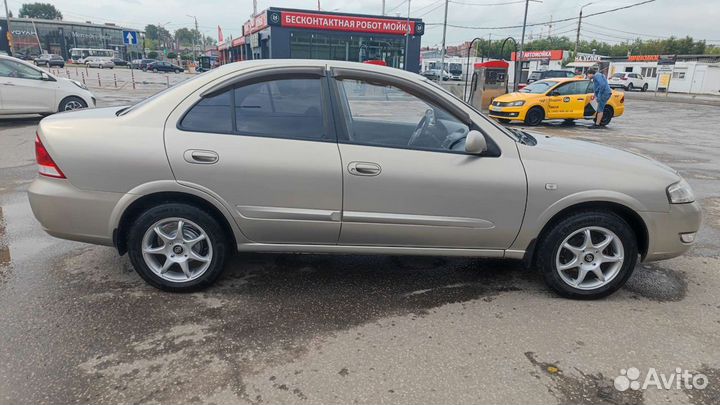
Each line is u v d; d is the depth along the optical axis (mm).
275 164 3182
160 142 3148
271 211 3246
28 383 2457
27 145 8844
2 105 10508
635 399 2469
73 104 11562
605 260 3461
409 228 3336
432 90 3395
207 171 3158
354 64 3402
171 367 2619
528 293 3600
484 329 3082
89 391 2414
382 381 2551
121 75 41375
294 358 2729
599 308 3402
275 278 3730
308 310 3264
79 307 3203
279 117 3270
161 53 92688
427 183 3254
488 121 3412
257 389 2467
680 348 2934
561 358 2795
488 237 3396
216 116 3230
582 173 3352
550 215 3344
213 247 3355
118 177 3137
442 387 2518
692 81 50188
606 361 2781
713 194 6711
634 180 3371
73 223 3217
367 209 3281
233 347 2816
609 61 58438
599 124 14719
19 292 3383
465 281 3777
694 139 12883
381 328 3064
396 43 30953
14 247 4203
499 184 3289
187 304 3289
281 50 29234
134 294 3400
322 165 3199
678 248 3498
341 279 3750
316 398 2410
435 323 3141
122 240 3377
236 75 3268
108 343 2816
